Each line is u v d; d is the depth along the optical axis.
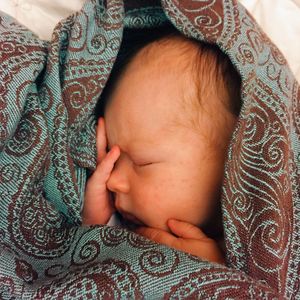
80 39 0.17
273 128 0.17
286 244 0.17
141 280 0.15
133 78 0.19
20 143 0.16
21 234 0.16
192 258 0.15
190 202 0.19
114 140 0.19
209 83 0.18
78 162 0.18
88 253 0.16
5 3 0.21
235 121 0.18
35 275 0.16
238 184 0.17
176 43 0.19
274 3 0.23
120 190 0.19
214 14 0.17
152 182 0.19
